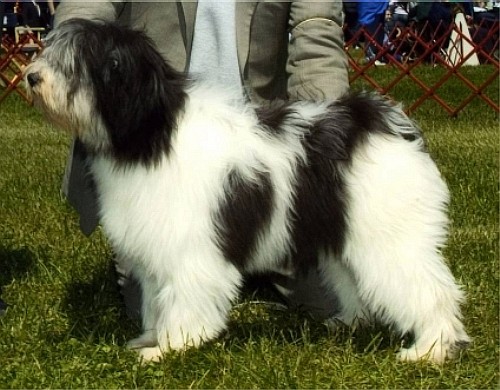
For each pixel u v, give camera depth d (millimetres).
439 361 2031
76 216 3148
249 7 2137
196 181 1885
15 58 6473
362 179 1947
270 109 1991
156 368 1983
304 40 2086
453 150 4379
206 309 1934
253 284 2537
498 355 2094
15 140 4859
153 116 1862
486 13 8938
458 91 6754
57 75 1795
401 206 1959
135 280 2254
